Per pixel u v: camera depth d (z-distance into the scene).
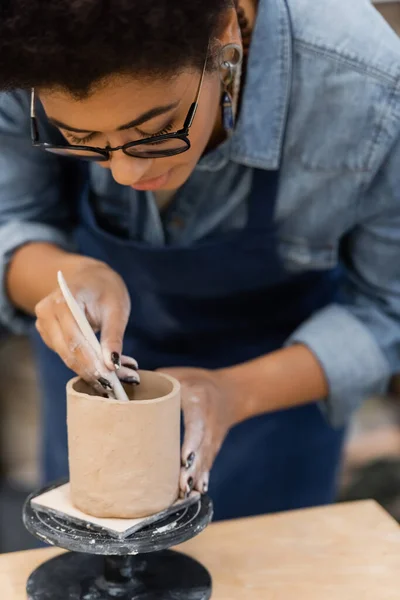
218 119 0.99
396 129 1.02
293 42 1.00
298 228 1.13
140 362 1.29
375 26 1.02
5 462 2.41
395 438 2.29
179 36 0.68
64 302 0.89
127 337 1.30
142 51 0.67
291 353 1.13
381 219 1.11
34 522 0.82
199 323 1.26
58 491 0.88
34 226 1.21
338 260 1.27
